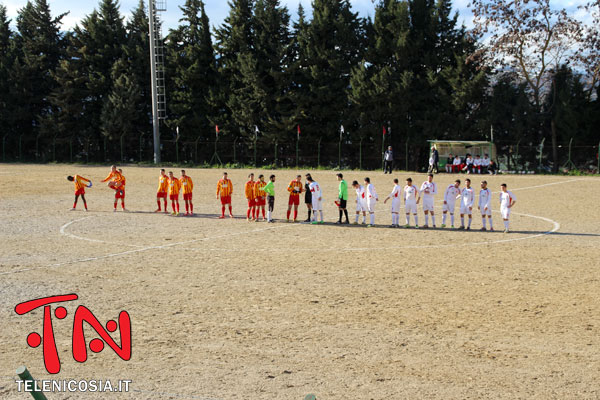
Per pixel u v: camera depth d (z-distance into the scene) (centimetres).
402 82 4747
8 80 5978
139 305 1017
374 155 5103
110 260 1416
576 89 4694
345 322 923
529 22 4647
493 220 2217
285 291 1121
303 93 5122
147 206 2644
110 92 5831
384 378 696
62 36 6322
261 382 682
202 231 1919
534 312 984
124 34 5978
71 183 3641
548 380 693
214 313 970
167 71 5700
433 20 4872
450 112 4878
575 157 4644
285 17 5344
